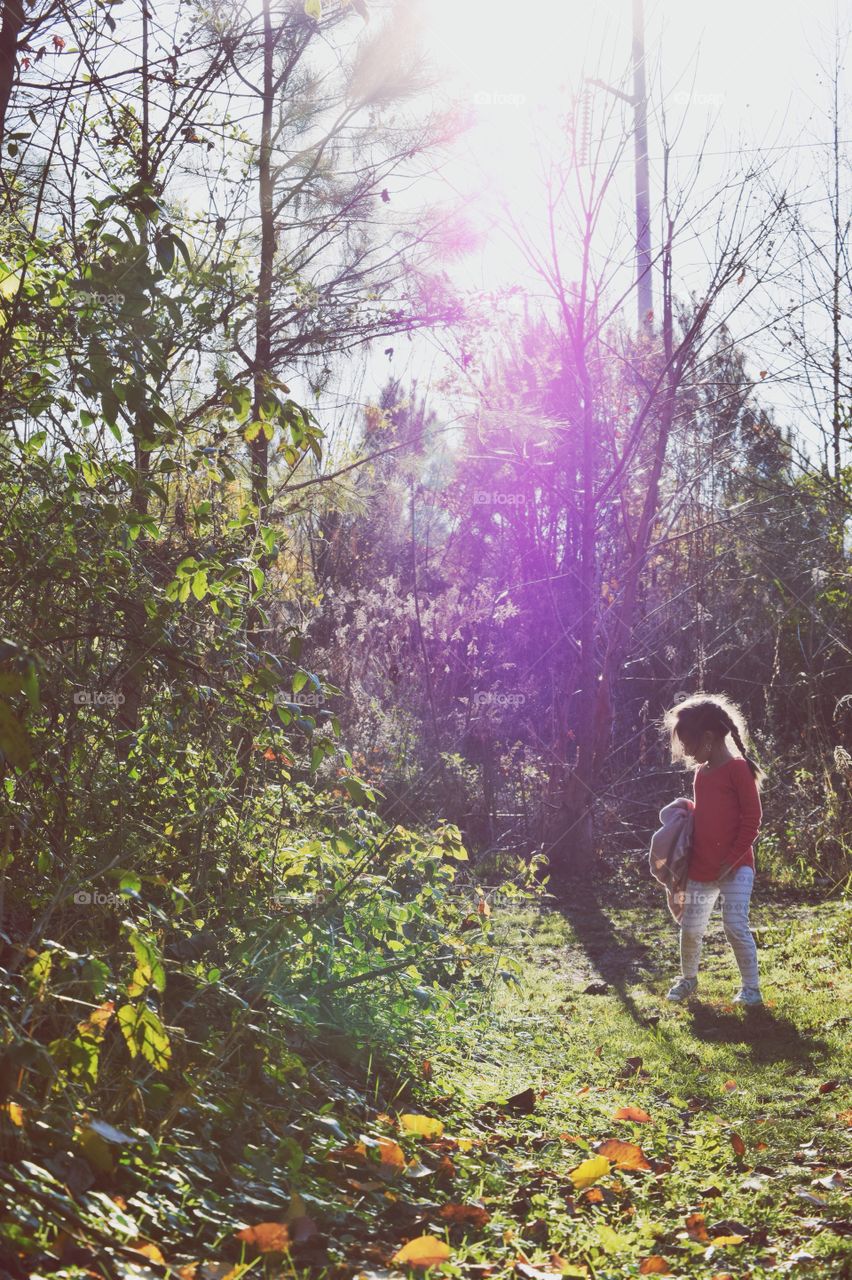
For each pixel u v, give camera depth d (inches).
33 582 171.3
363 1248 119.7
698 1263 123.3
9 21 172.4
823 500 599.5
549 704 602.9
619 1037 244.8
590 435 537.6
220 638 188.1
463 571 632.4
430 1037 209.3
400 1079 184.9
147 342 164.1
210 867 184.7
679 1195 146.6
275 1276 107.0
